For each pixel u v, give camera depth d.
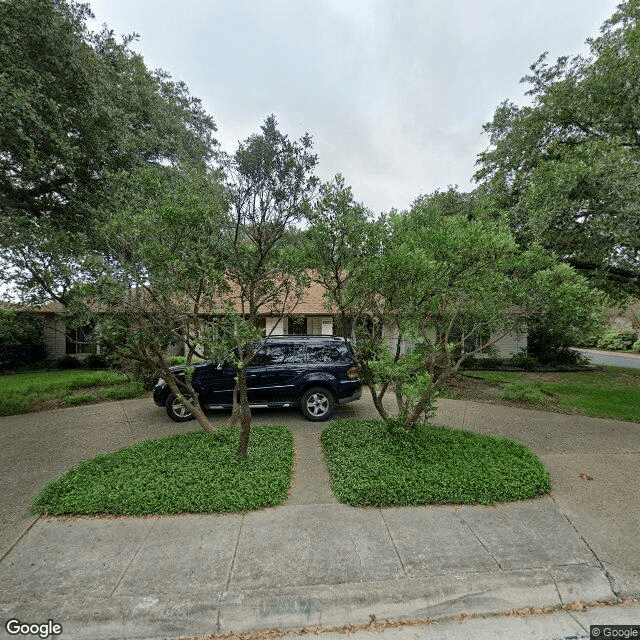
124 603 2.51
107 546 3.12
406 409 5.42
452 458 4.73
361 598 2.59
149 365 5.43
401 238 5.12
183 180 5.86
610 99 9.05
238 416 6.23
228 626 2.44
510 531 3.36
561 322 5.61
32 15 6.86
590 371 14.17
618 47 9.25
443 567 2.85
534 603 2.62
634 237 7.25
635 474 4.65
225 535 3.28
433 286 5.02
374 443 5.20
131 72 10.18
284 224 4.63
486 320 5.63
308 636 2.39
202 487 3.95
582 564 2.90
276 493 3.90
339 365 7.07
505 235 4.90
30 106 6.49
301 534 3.30
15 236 5.01
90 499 3.74
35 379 12.49
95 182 8.16
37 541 3.20
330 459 4.83
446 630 2.43
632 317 28.31
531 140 10.87
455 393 9.77
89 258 4.43
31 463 5.08
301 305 15.32
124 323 4.88
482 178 13.22
